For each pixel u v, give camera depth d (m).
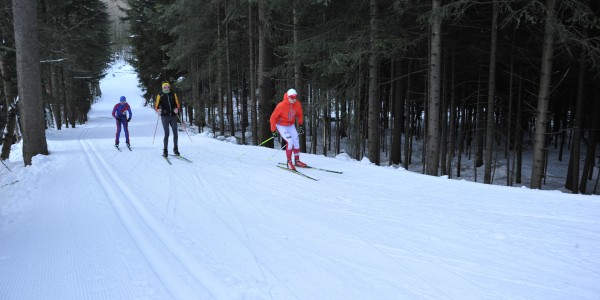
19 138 16.83
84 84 37.75
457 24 12.08
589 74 13.79
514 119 20.69
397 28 11.20
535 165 10.19
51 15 18.84
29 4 9.60
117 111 11.49
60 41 16.67
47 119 28.48
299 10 12.69
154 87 33.31
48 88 26.70
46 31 15.06
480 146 20.83
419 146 26.12
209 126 26.64
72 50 22.19
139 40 30.66
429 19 9.68
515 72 16.44
